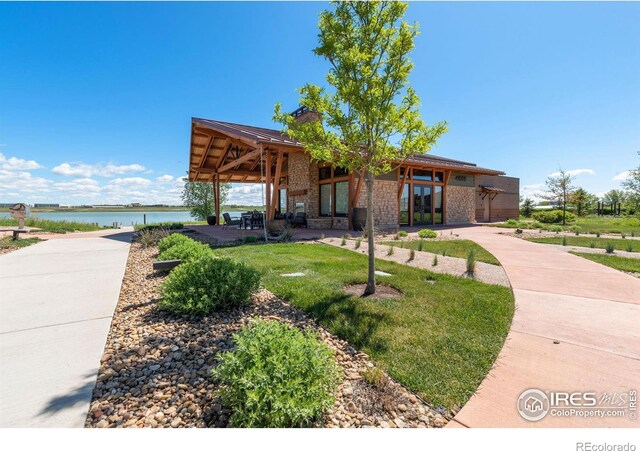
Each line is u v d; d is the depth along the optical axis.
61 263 6.32
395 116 3.88
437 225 16.56
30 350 2.50
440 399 1.87
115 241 10.34
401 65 3.79
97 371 2.18
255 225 14.02
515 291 4.06
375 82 3.75
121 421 1.68
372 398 1.90
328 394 1.79
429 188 16.95
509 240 9.62
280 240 9.65
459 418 1.72
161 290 3.60
